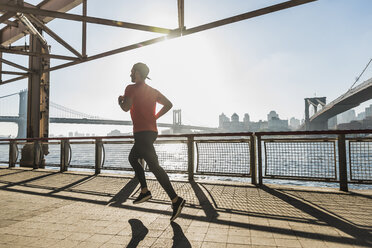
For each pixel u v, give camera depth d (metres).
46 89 7.90
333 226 2.05
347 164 3.38
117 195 3.27
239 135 3.99
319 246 1.66
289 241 1.75
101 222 2.20
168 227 2.06
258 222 2.16
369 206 2.64
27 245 1.72
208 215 2.37
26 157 6.71
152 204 2.79
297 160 3.63
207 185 3.81
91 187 3.80
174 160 4.46
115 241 1.79
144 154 2.19
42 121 7.84
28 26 5.79
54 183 4.20
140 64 2.33
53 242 1.77
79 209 2.62
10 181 4.46
